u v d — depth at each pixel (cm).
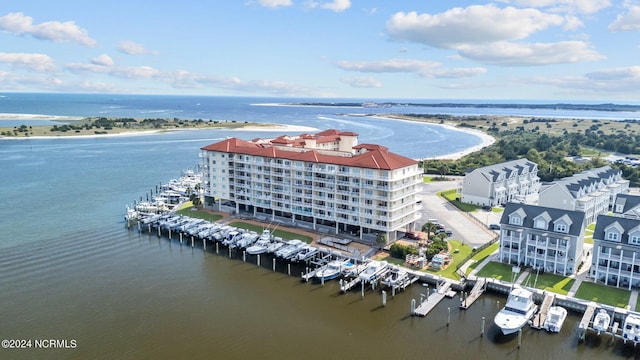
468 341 7069
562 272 9069
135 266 10075
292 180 12325
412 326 7531
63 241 11544
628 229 8431
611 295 8088
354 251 10531
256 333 7331
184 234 12169
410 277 9300
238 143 14000
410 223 11875
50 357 6594
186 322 7662
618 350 6762
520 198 14138
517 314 7456
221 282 9300
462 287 8656
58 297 8506
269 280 9412
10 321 7600
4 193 16412
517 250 9550
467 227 12312
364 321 7712
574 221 9012
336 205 11612
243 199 13612
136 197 16088
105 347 6881
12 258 10356
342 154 12512
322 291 8894
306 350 6856
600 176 14400
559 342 6994
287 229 12238
